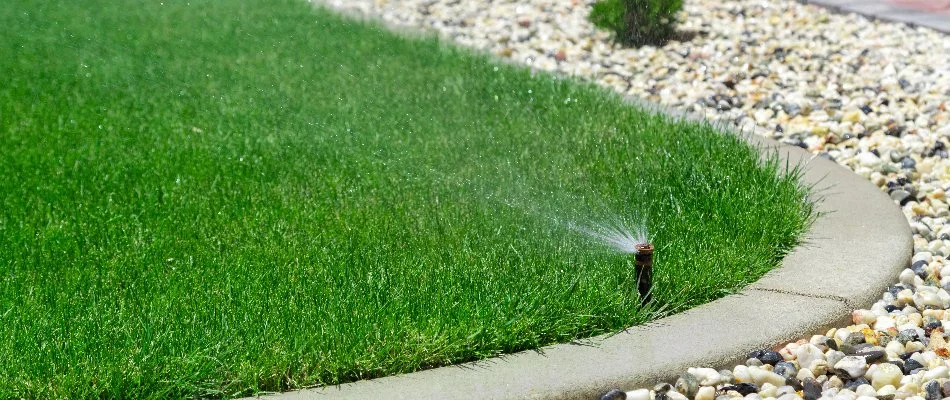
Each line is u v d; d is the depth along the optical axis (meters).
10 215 3.71
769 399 2.98
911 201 3.89
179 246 3.50
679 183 3.73
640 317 3.16
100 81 5.06
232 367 2.99
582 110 4.47
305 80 5.02
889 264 3.40
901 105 4.59
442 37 6.18
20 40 6.07
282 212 3.68
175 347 3.04
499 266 3.33
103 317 3.16
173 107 4.66
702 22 6.19
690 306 3.24
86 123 4.47
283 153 4.13
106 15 6.88
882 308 3.27
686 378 3.00
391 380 2.98
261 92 4.83
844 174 3.93
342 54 5.59
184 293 3.26
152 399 2.94
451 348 3.03
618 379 2.98
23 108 4.65
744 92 4.81
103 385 2.94
